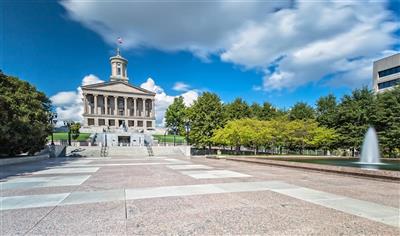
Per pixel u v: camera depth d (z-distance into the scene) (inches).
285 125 1690.5
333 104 2127.2
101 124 3796.8
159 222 221.0
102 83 3833.7
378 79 2347.4
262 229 202.1
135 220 227.0
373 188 381.7
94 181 470.3
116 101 3905.0
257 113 2236.7
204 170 668.1
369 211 253.4
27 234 193.6
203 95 1904.5
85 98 3740.2
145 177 522.9
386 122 1382.9
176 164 893.8
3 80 1211.9
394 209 261.1
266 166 798.5
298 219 228.1
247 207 270.8
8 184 441.7
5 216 242.2
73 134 2576.3
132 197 323.9
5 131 912.9
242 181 458.0
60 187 405.4
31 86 1418.6
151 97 4131.4
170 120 3070.9
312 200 302.7
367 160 1048.2
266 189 375.9
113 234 193.0
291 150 2027.6
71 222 222.4
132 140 2800.2
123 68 4252.0
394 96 1389.0
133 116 3983.8
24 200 311.1
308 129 1670.8
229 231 197.9
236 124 1598.2
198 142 1865.2
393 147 1357.0
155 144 2536.9
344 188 382.3
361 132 1493.6
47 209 267.4
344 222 219.1
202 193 347.3
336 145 1683.1
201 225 212.4
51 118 1669.5
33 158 1194.0
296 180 469.7
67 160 1203.2
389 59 2236.7
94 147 1814.7
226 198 315.3
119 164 903.7
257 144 1683.1
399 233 192.9
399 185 408.8
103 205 282.8
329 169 566.3
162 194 341.4
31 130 1119.0
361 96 1652.3
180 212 252.4
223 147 2327.8
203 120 1839.3
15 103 1155.9
